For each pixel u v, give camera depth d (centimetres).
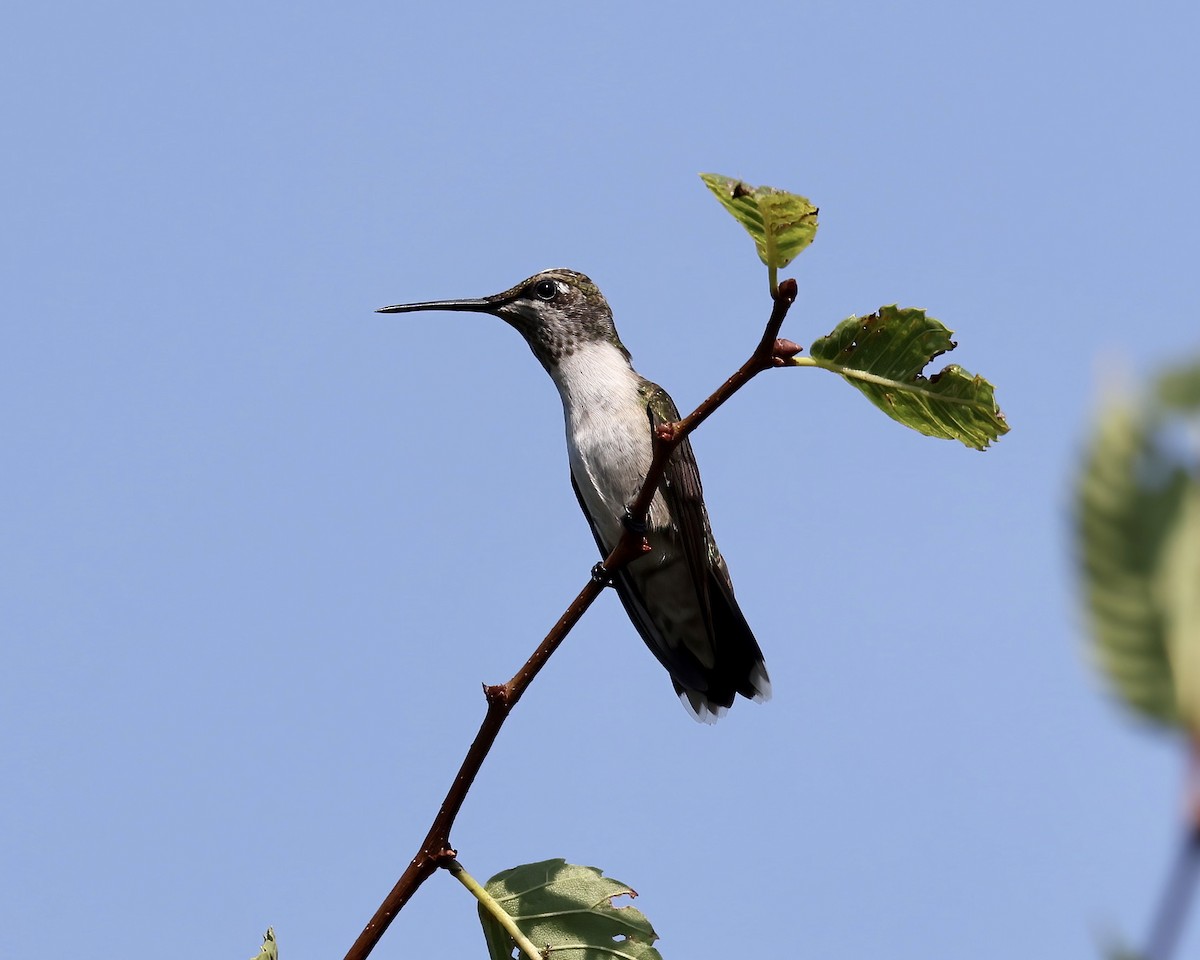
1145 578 163
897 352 773
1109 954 166
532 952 758
